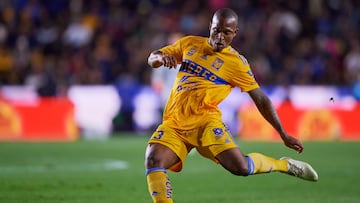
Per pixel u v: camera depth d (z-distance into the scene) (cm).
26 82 6831
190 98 2331
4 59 7125
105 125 6375
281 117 6231
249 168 2291
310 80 7119
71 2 7788
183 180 3481
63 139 6047
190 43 2422
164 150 2280
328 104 6316
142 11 7931
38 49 7206
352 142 5844
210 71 2355
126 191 3070
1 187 3136
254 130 6256
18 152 4806
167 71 5756
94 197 2898
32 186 3178
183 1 7950
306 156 4650
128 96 6488
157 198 2195
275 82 6981
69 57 7169
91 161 4294
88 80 6819
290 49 7456
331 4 8044
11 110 6034
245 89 2367
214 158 2316
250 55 7244
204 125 2312
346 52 7500
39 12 7506
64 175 3606
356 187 3262
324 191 3139
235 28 2336
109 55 7162
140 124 6512
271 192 3103
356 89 6375
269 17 7669
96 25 7494
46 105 6119
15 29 7350
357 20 7975
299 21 7844
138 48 7231
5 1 7594
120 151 4928
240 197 2961
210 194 3036
